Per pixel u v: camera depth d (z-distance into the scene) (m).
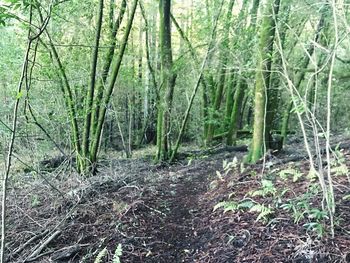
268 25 6.46
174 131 12.98
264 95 6.98
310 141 11.16
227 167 6.89
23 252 4.33
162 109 9.13
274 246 3.68
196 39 10.46
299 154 7.73
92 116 7.20
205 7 10.51
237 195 5.25
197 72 10.17
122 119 13.34
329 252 3.34
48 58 6.77
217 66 10.25
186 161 9.50
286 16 6.39
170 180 7.11
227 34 8.99
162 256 4.16
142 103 14.58
